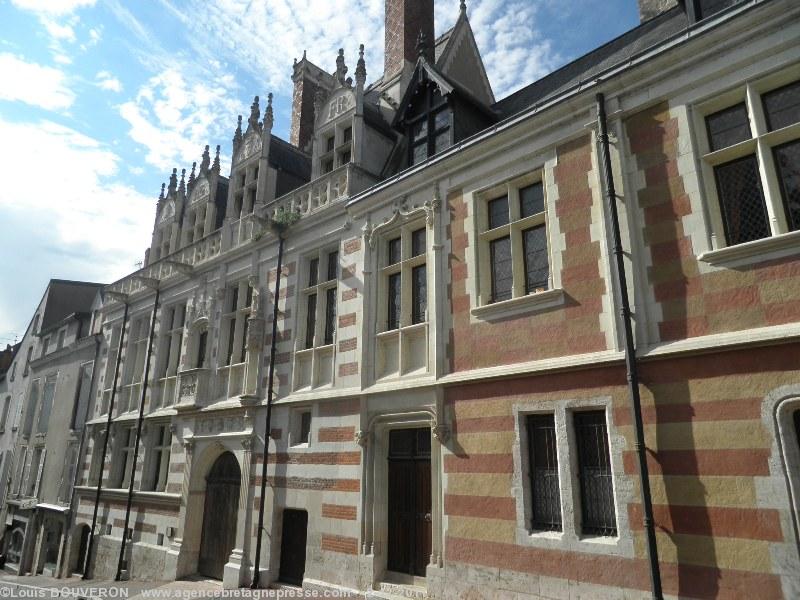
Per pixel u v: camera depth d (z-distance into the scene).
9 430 28.73
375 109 14.95
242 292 15.48
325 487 11.39
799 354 6.37
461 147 10.65
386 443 10.89
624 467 7.40
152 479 17.02
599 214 8.54
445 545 9.11
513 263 9.57
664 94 8.25
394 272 11.73
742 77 7.55
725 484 6.58
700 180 7.66
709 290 7.24
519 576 8.08
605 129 8.58
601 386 7.87
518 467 8.47
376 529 10.33
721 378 6.88
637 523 7.13
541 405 8.45
